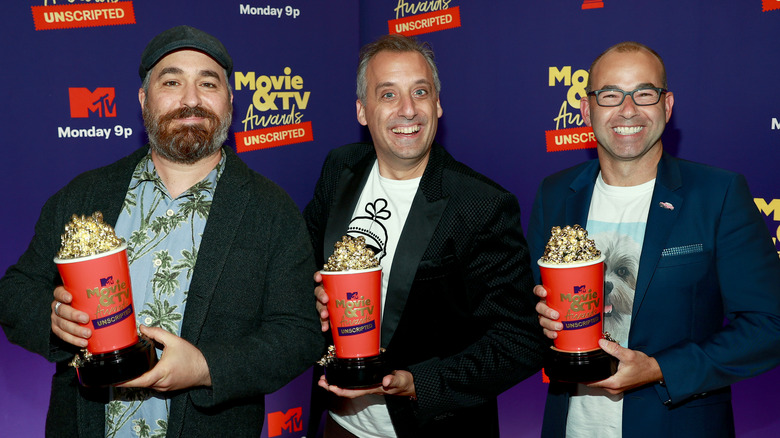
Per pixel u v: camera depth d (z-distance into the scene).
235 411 1.50
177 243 1.52
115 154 2.62
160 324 1.48
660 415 1.62
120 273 1.27
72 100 2.53
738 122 2.34
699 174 1.70
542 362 1.67
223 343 1.44
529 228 1.97
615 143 1.69
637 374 1.49
